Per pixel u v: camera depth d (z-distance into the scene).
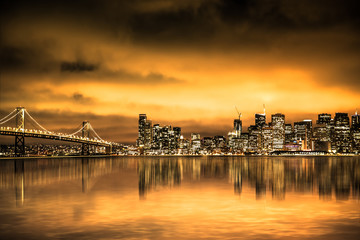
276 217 32.41
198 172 101.44
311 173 96.69
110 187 57.84
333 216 32.75
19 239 25.44
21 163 170.38
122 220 31.23
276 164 174.62
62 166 138.25
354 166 149.12
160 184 63.53
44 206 38.19
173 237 25.89
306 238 25.59
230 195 47.66
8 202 41.03
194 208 37.12
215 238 25.62
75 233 26.88
